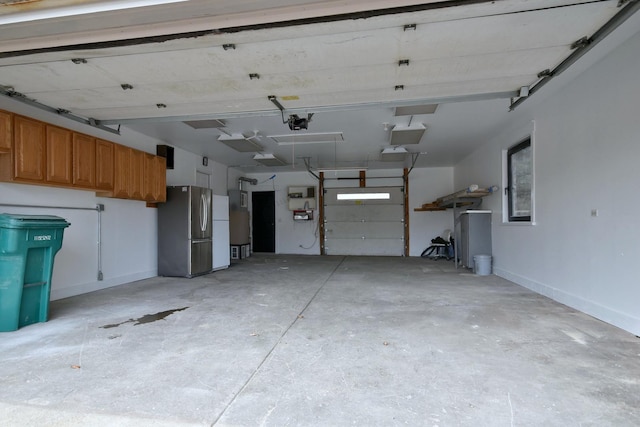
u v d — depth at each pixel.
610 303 3.24
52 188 4.29
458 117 5.09
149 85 3.32
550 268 4.33
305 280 5.77
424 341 2.83
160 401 1.90
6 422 1.70
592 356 2.49
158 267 6.24
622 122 3.04
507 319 3.42
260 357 2.52
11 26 2.13
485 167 6.85
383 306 3.98
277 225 10.57
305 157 8.33
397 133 5.71
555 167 4.17
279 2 1.96
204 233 6.49
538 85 3.37
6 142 3.47
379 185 10.06
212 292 4.82
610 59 3.17
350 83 3.32
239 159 8.35
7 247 3.07
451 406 1.85
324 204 10.33
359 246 10.15
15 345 2.75
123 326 3.26
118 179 4.99
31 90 3.42
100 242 5.02
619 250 3.10
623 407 1.83
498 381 2.12
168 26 2.17
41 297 3.38
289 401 1.91
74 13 1.99
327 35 2.46
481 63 2.95
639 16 2.54
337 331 3.10
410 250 9.83
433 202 9.41
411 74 3.14
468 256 6.66
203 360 2.46
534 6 2.15
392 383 2.11
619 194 3.09
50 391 2.02
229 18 2.09
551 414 1.77
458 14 2.22
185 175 7.30
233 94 3.57
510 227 5.61
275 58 2.81
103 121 4.47
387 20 2.27
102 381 2.14
